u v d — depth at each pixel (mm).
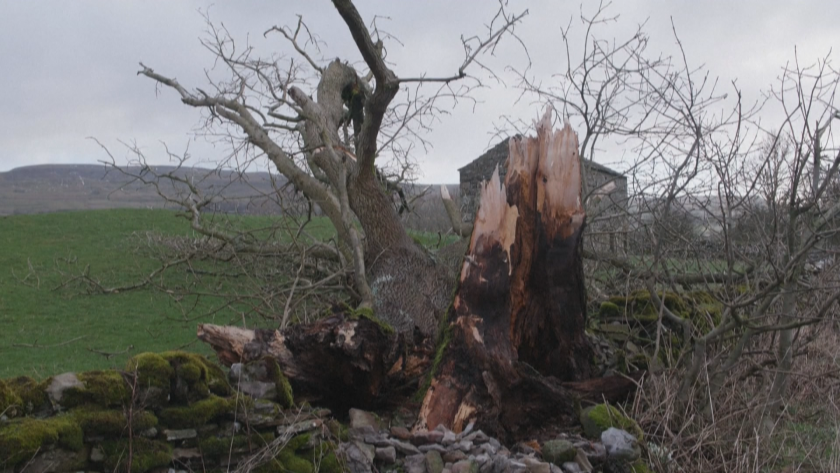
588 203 9148
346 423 5246
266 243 11273
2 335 9242
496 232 5660
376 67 6961
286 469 4125
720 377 5902
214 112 10094
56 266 14742
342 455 4484
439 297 7301
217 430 4082
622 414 5699
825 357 6820
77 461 3457
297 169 9828
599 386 5949
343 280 9352
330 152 8781
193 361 4105
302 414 4555
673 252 7285
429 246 10695
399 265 7527
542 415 5539
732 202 5836
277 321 8781
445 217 13867
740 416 5793
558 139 6137
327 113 9836
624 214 8594
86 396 3615
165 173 10125
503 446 5176
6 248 16844
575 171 6074
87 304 11391
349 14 6543
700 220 7168
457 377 5441
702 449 5531
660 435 5629
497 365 5414
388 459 4602
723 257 6934
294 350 5211
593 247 9094
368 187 7934
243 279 12781
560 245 6027
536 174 6113
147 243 15203
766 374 6039
